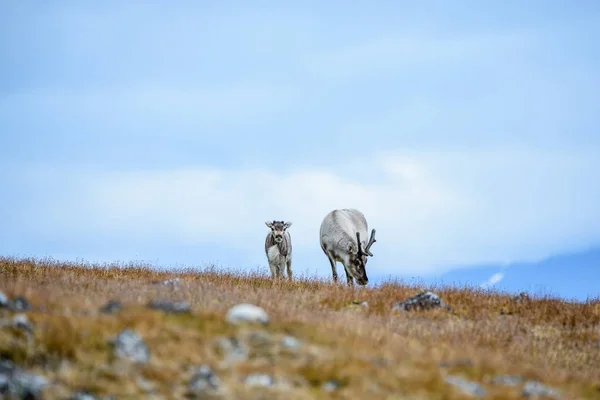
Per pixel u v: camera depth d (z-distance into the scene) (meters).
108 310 37.84
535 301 66.19
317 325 39.97
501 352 44.66
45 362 30.58
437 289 68.88
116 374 29.75
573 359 47.62
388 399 29.45
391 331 46.75
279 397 28.48
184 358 31.55
